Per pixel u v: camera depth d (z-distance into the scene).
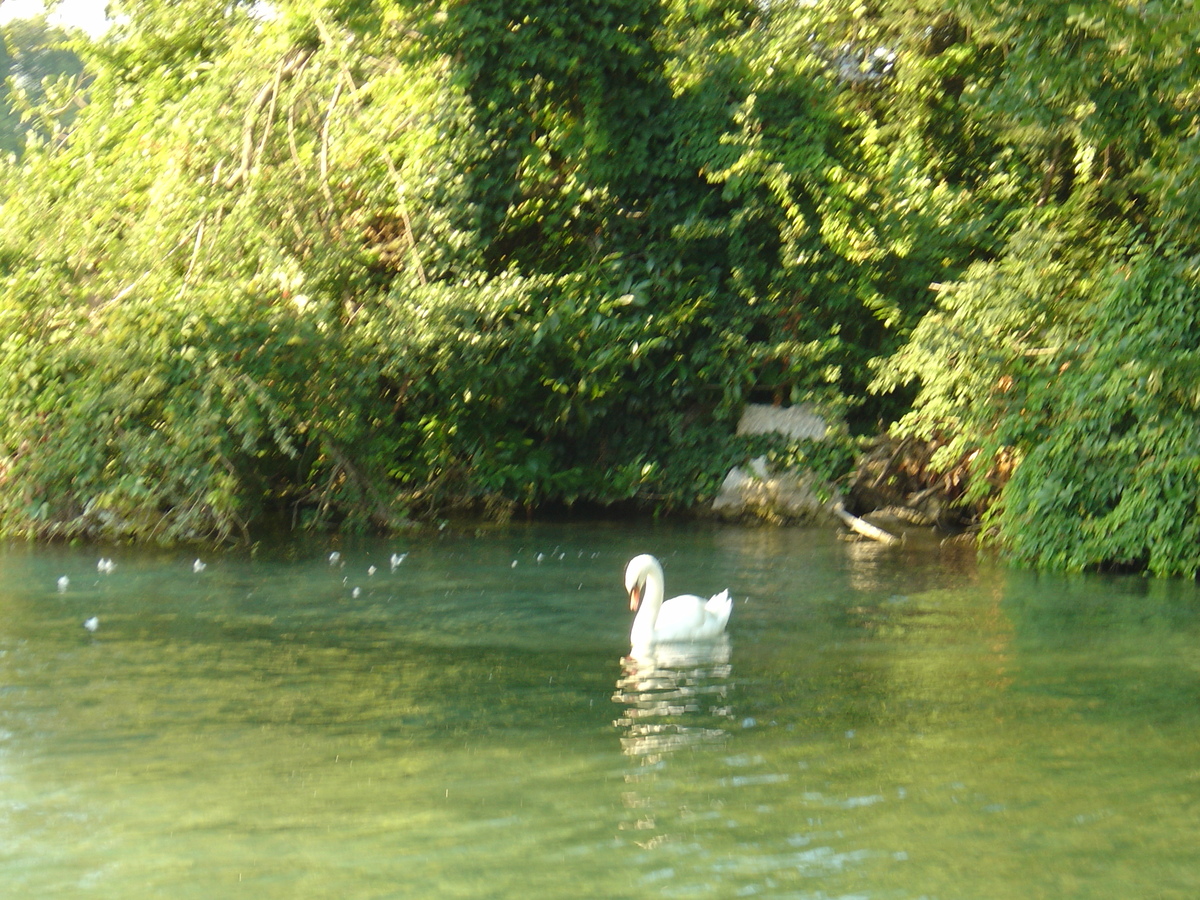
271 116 17.42
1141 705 8.22
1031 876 5.32
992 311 16.80
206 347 15.86
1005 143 21.95
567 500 20.59
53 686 8.62
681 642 10.34
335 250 17.36
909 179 20.53
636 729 7.59
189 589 12.90
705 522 20.20
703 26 21.70
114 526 16.48
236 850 5.57
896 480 20.23
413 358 17.39
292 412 17.02
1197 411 14.41
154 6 21.66
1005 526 16.12
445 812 6.07
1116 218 18.98
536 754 7.04
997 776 6.67
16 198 17.55
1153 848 5.63
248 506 17.33
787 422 20.94
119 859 5.48
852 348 20.86
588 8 19.53
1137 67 15.49
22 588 12.88
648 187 21.25
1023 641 10.47
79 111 21.77
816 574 14.48
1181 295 14.54
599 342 19.30
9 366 16.03
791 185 20.84
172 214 16.89
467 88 18.80
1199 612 11.96
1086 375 15.27
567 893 5.12
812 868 5.38
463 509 20.41
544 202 20.48
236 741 7.28
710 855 5.53
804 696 8.48
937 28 22.19
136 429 15.85
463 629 10.88
